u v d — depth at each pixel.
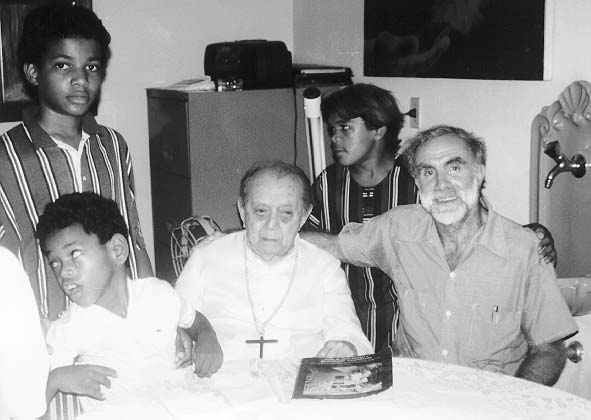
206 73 3.59
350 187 2.72
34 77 2.11
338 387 1.66
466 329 2.11
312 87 3.21
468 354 2.12
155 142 3.60
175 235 3.05
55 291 2.09
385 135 2.69
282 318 2.03
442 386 1.68
